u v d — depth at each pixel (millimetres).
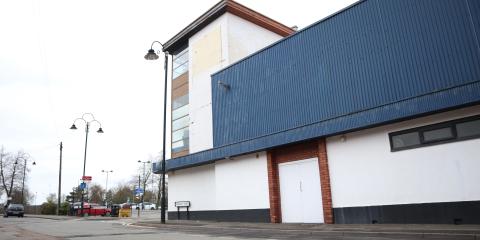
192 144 27344
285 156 18109
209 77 27094
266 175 18594
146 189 89500
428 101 12703
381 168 14102
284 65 19094
